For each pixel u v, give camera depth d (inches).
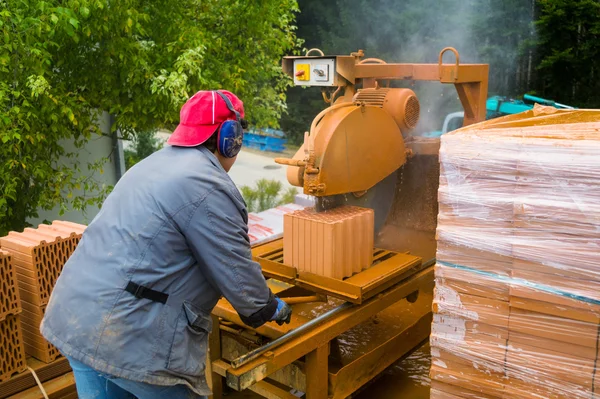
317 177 106.8
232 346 110.9
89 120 213.5
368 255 111.5
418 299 143.6
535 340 71.7
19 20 169.6
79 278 73.1
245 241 76.9
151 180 74.2
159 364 72.4
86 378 77.3
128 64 201.6
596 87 359.9
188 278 74.8
